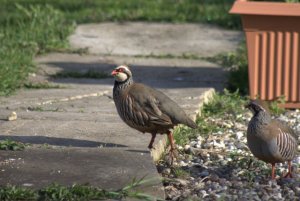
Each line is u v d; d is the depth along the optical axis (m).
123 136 11.93
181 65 18.94
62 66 18.64
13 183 9.52
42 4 25.95
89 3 26.55
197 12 24.83
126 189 9.28
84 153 10.78
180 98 15.07
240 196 9.93
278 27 15.09
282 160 10.41
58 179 9.68
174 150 11.48
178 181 10.34
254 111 10.38
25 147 11.03
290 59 15.21
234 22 23.25
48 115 13.35
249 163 11.15
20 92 15.75
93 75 17.66
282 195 10.11
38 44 20.52
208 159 11.61
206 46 20.97
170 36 22.05
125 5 26.14
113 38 21.72
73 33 22.11
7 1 26.12
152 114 10.98
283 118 14.55
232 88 16.66
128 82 11.18
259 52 15.25
